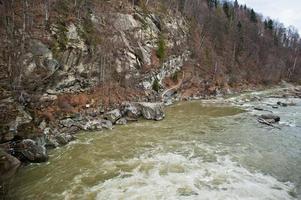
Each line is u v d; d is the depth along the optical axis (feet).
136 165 56.54
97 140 73.26
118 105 104.37
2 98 70.38
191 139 75.20
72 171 53.83
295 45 372.79
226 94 180.04
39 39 90.53
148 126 89.04
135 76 128.16
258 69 257.55
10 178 49.49
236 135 79.46
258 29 321.11
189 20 228.02
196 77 177.88
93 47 109.70
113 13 138.72
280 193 45.24
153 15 172.04
